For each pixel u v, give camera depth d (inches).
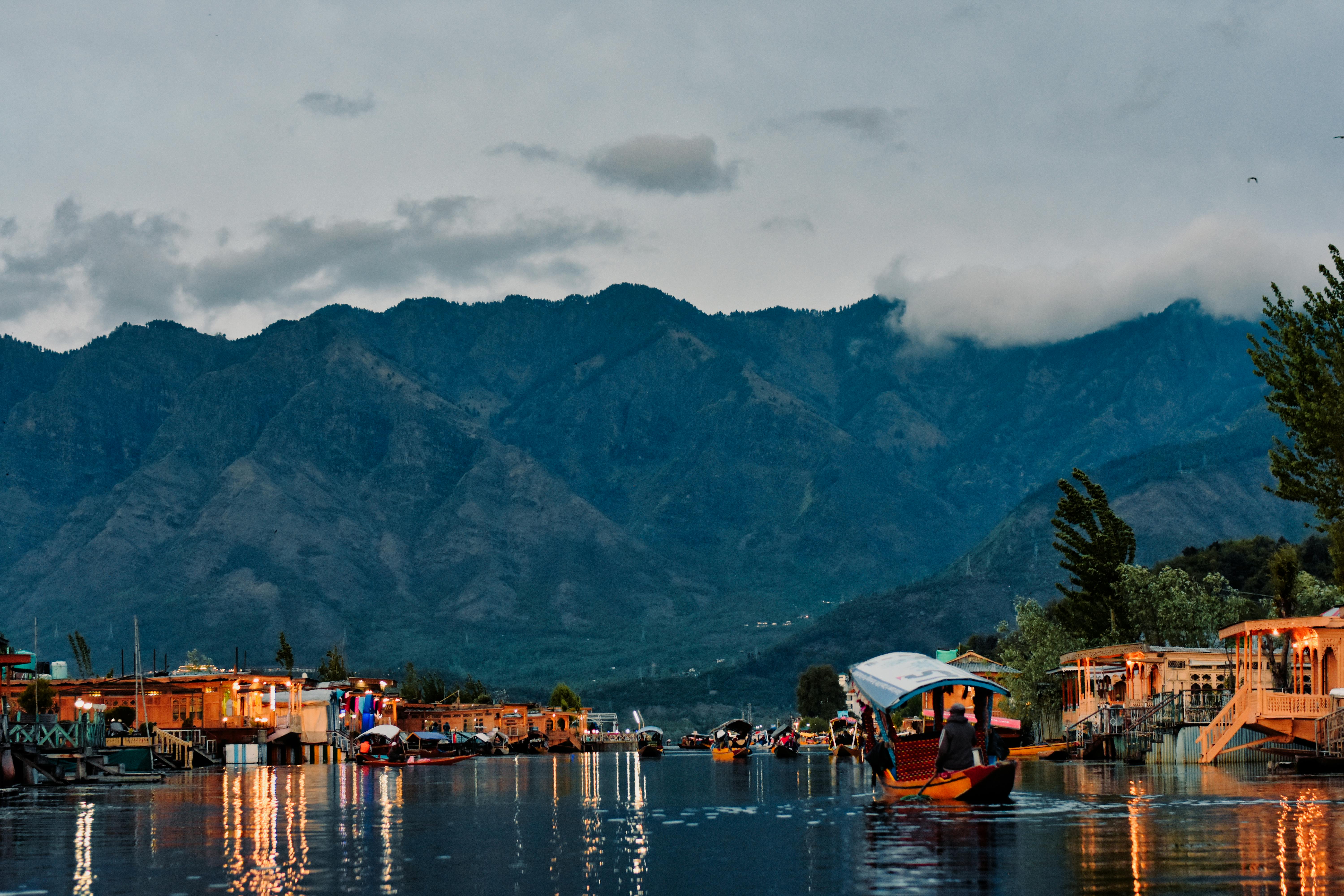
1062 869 1229.7
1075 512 4409.5
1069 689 4205.2
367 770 4338.1
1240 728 2891.2
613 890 1204.5
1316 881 1116.5
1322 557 6245.1
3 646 4744.1
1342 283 2783.0
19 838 1710.1
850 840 1539.1
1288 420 2869.1
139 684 4909.0
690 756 7416.3
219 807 2277.3
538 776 3713.1
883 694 2059.5
